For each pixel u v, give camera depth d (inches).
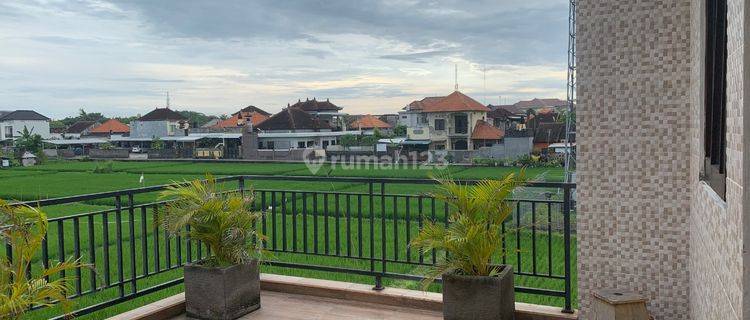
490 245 138.1
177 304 161.2
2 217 107.7
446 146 2566.4
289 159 2406.5
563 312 148.1
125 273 265.4
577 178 143.3
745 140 65.2
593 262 143.1
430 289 205.8
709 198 99.0
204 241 157.6
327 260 281.7
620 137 138.5
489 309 135.0
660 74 133.7
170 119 3469.5
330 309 163.2
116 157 2632.9
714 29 107.3
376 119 3540.8
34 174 1690.5
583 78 141.3
